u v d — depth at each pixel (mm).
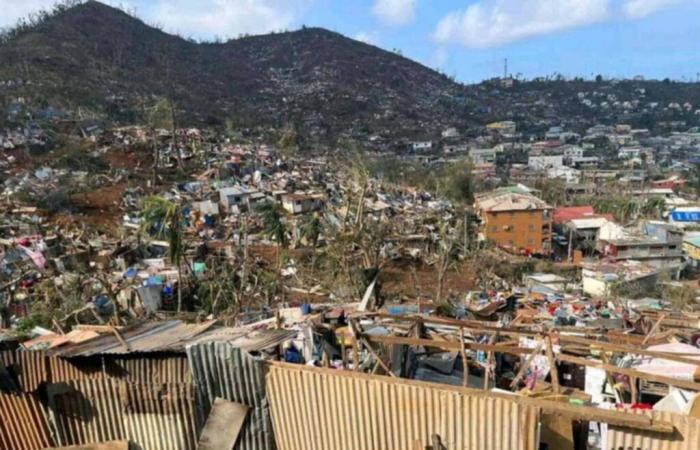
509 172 92375
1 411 6293
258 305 23172
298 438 5883
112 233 36719
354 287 25891
